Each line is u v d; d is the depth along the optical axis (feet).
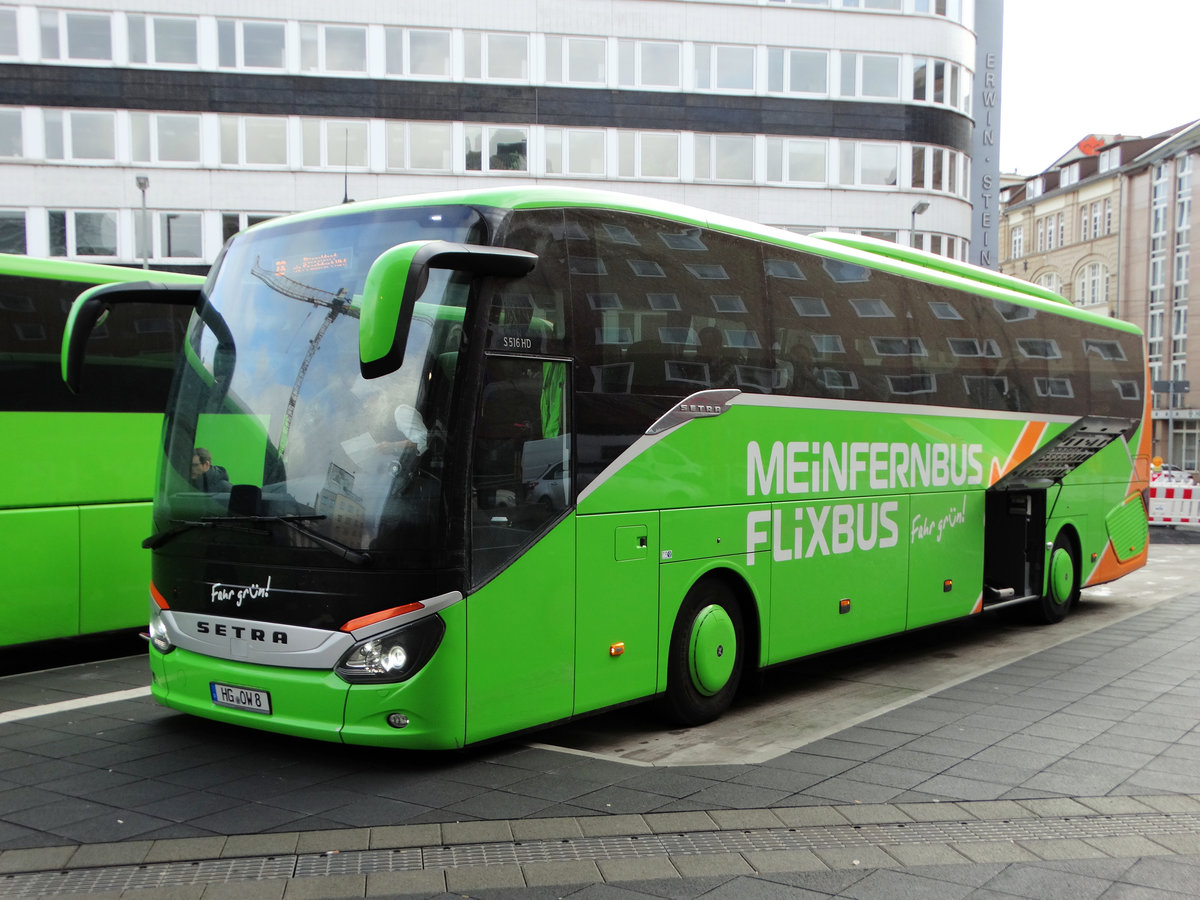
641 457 22.44
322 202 116.67
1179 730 24.06
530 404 20.12
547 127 119.85
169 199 114.93
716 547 24.43
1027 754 22.03
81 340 22.18
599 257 21.83
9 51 112.47
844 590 28.94
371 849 16.12
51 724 23.48
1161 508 91.66
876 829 17.44
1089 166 257.55
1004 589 36.73
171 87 114.21
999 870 15.84
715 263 24.97
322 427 19.33
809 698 27.71
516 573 19.74
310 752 21.33
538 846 16.37
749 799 18.81
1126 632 38.75
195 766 20.39
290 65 115.55
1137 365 47.21
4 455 28.89
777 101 124.16
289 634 19.07
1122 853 16.57
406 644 18.35
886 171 127.03
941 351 33.60
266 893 14.53
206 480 20.42
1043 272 269.64
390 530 18.45
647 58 121.39
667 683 23.40
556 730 24.00
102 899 14.35
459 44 117.80
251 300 21.08
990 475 35.91
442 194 20.35
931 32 127.13
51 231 113.91
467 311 19.07
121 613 31.65
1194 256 223.92
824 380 28.25
